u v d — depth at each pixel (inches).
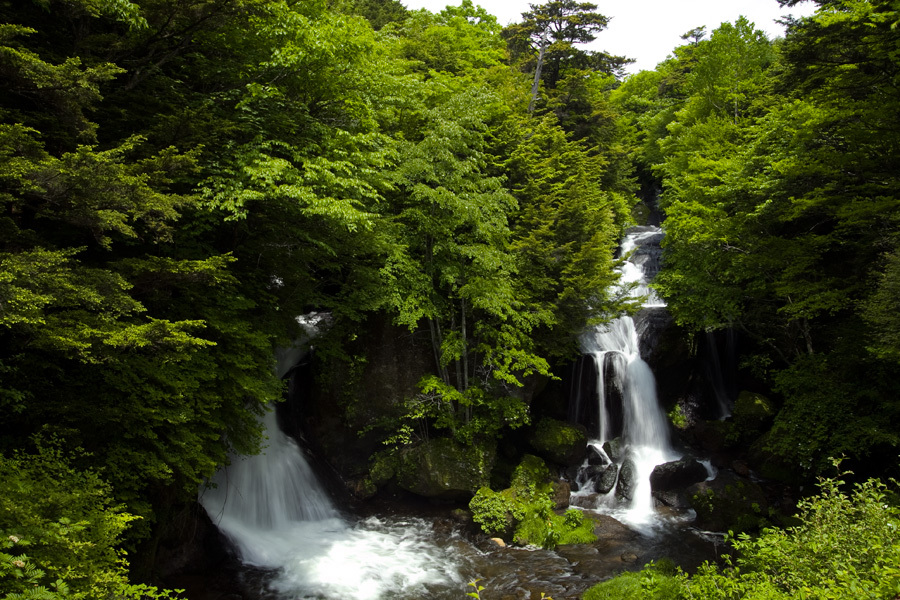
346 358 607.2
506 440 700.7
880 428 535.8
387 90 605.3
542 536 550.6
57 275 261.4
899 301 442.0
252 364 426.9
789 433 597.0
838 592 233.5
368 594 445.7
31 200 313.0
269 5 444.5
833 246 671.1
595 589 418.9
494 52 1202.6
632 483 653.9
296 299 562.3
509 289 622.2
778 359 789.2
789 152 649.6
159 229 335.0
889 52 522.3
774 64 1090.1
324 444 653.3
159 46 437.7
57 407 311.4
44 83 279.3
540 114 1178.6
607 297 725.3
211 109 464.4
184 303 412.8
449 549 534.6
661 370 803.4
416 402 626.5
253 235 516.7
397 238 610.2
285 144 465.4
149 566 389.1
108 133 410.3
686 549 536.1
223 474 524.7
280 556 502.6
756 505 583.2
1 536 209.2
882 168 561.6
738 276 706.8
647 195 1566.2
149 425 338.6
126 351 346.6
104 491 291.3
